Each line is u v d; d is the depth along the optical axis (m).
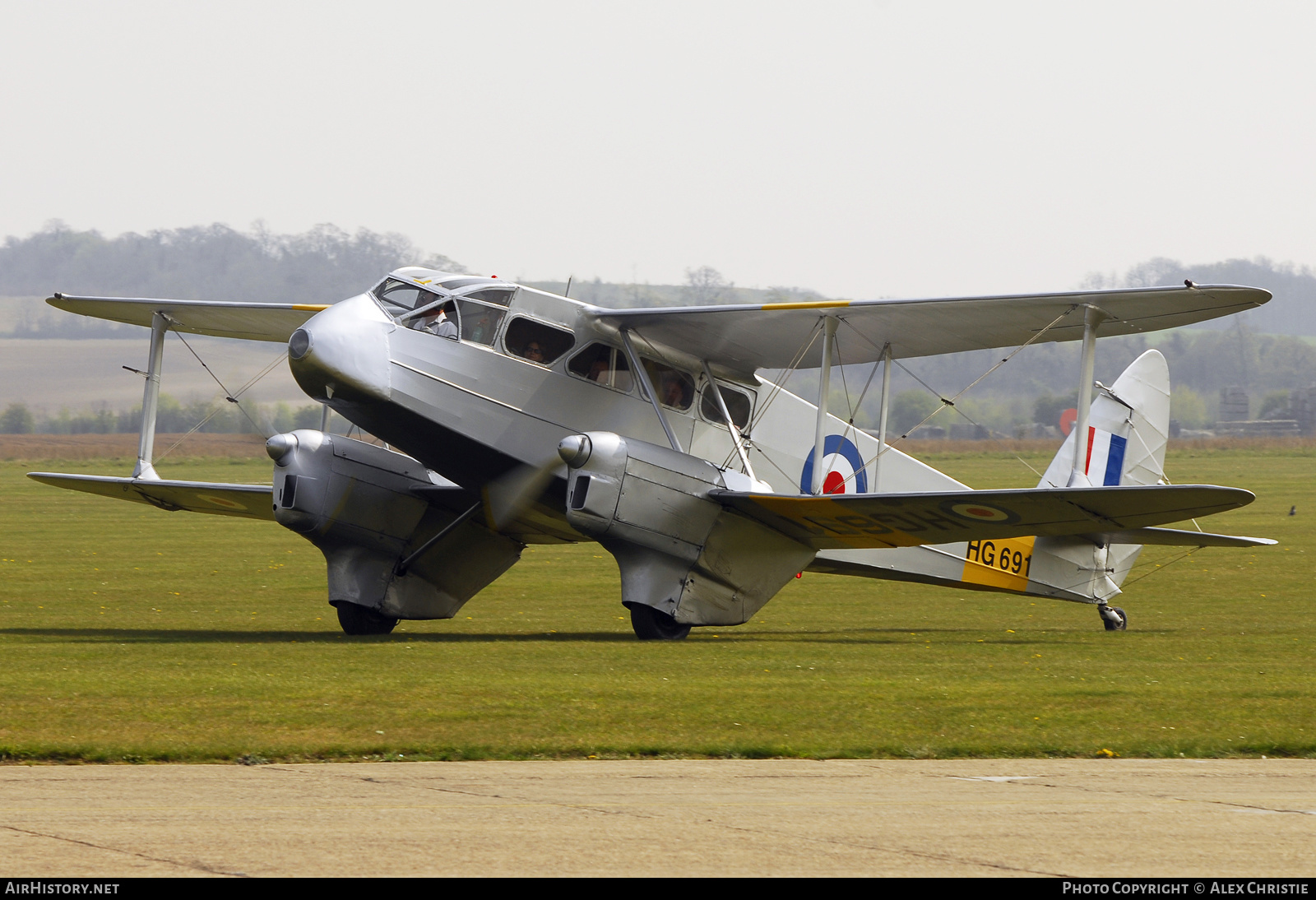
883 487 62.56
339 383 46.12
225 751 25.81
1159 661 43.75
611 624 59.75
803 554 54.22
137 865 17.19
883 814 20.77
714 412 55.69
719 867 17.44
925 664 42.38
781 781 23.78
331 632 54.31
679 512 50.16
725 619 52.38
